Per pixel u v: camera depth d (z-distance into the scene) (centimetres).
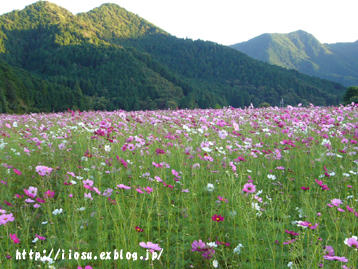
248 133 734
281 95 13938
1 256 261
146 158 511
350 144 562
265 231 296
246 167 482
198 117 989
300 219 335
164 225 330
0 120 1112
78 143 640
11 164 497
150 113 1254
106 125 565
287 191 407
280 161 528
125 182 433
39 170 366
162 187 407
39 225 330
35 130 855
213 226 330
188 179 452
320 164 459
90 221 331
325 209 335
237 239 308
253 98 14038
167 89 12219
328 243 287
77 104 7381
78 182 429
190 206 356
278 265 258
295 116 848
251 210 312
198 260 283
